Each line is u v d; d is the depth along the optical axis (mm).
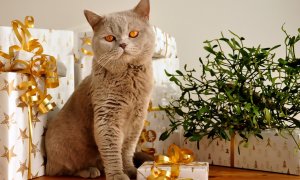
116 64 805
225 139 929
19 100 801
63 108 905
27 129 825
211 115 951
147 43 829
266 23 1212
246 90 921
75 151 879
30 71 815
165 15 1257
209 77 1226
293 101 916
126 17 824
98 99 823
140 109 863
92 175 859
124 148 892
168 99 1049
